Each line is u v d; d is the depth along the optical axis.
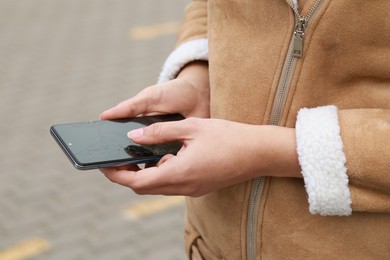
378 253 1.29
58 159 5.09
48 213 4.42
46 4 9.12
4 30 8.08
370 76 1.24
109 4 9.20
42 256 3.98
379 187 1.18
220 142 1.22
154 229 4.24
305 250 1.32
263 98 1.30
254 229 1.36
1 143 5.36
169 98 1.53
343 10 1.19
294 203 1.30
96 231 4.23
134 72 6.86
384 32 1.19
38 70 6.88
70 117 5.83
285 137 1.23
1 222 4.32
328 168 1.17
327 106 1.23
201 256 1.55
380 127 1.17
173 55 1.63
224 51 1.37
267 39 1.30
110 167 1.29
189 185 1.24
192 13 1.71
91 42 7.71
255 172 1.24
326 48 1.23
